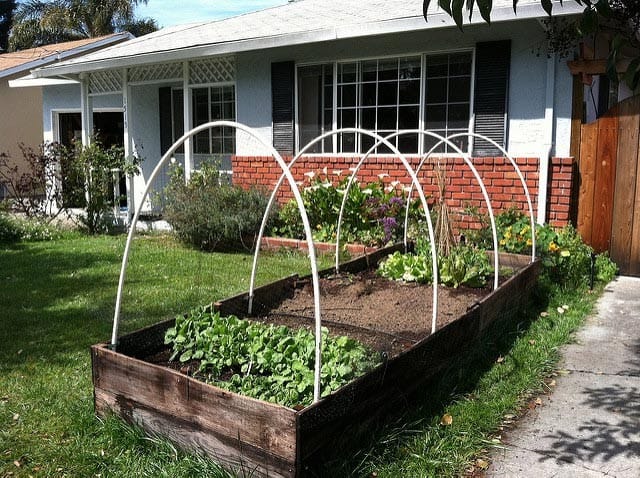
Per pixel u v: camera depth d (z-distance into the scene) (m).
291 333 4.11
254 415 2.78
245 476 2.83
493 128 7.83
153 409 3.18
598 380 4.19
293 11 11.27
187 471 2.88
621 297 6.25
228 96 11.30
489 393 3.86
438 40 8.11
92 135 11.89
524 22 7.47
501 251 6.88
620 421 3.58
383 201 8.29
